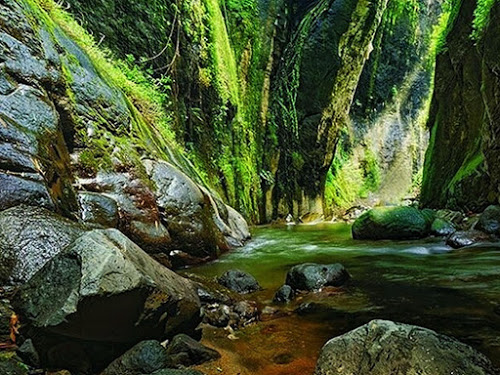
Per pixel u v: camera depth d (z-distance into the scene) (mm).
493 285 5344
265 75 20406
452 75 14031
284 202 20250
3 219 3986
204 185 11094
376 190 26109
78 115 6801
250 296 5352
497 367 2961
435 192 14641
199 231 7645
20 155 4805
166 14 13586
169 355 3123
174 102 13477
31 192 4602
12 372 2729
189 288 3947
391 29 25297
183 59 14320
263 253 8992
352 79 20672
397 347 2582
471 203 11625
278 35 20594
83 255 3004
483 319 4055
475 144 12398
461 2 12883
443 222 10781
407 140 27922
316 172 21500
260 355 3400
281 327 4086
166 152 9922
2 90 5305
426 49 26875
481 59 11219
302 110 20484
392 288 5484
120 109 8023
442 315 4238
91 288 2824
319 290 5465
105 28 11430
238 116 17984
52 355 2926
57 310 2824
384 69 26453
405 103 28047
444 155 14508
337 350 2787
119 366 2885
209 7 16203
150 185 7324
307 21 20312
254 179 18891
